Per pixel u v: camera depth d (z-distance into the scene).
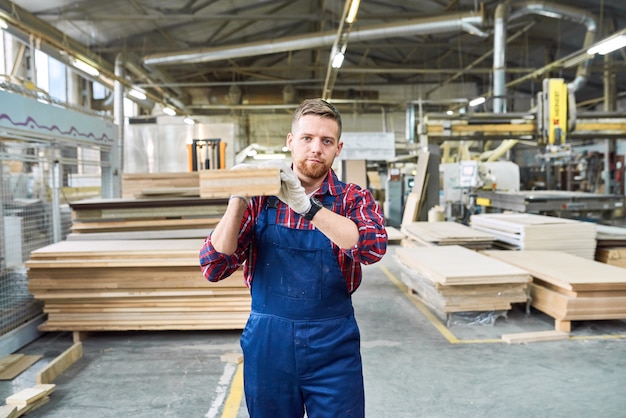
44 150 5.86
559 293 4.56
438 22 10.15
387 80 21.20
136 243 4.59
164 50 14.58
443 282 4.48
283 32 15.38
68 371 3.72
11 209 5.14
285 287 1.63
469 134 8.00
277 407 1.68
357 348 1.69
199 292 4.34
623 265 6.07
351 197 1.67
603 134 7.87
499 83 10.27
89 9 10.48
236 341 4.39
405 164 16.66
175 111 17.02
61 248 4.38
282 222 1.65
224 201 4.89
